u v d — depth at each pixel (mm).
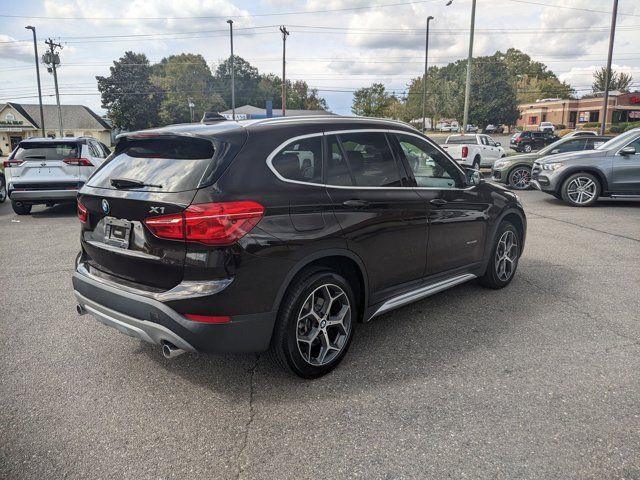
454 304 4742
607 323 4262
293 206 3053
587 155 10984
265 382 3307
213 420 2877
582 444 2617
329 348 3381
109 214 3162
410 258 3926
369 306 3680
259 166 3000
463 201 4441
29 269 6160
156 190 2914
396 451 2580
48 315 4562
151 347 3869
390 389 3195
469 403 3020
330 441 2670
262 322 2959
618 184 10758
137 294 2959
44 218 10273
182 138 3082
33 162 9906
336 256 3346
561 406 2979
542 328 4156
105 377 3393
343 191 3391
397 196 3764
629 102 67875
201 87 91875
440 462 2488
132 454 2576
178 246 2807
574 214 10062
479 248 4727
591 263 6211
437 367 3484
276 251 2932
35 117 76812
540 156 14531
